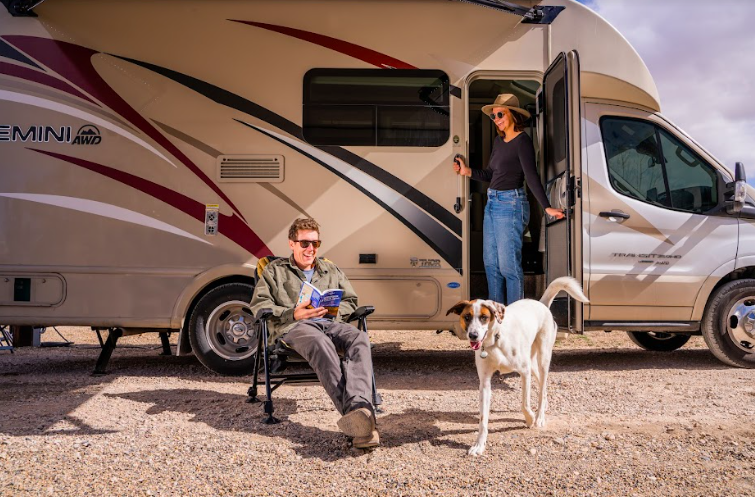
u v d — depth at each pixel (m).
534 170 5.24
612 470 2.96
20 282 5.38
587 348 7.44
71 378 5.46
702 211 5.78
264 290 4.15
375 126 5.55
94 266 5.40
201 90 5.50
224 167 5.49
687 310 5.67
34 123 5.42
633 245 5.59
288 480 2.88
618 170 5.70
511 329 3.47
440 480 2.87
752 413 4.02
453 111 5.55
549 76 5.52
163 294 5.43
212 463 3.10
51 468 3.00
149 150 5.46
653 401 4.41
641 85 5.72
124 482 2.84
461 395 4.73
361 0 5.56
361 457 3.20
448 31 5.58
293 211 5.50
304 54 5.54
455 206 5.54
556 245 5.42
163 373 5.79
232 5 5.52
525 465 3.05
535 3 5.59
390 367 6.14
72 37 5.44
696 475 2.88
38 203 5.39
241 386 5.09
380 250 5.50
